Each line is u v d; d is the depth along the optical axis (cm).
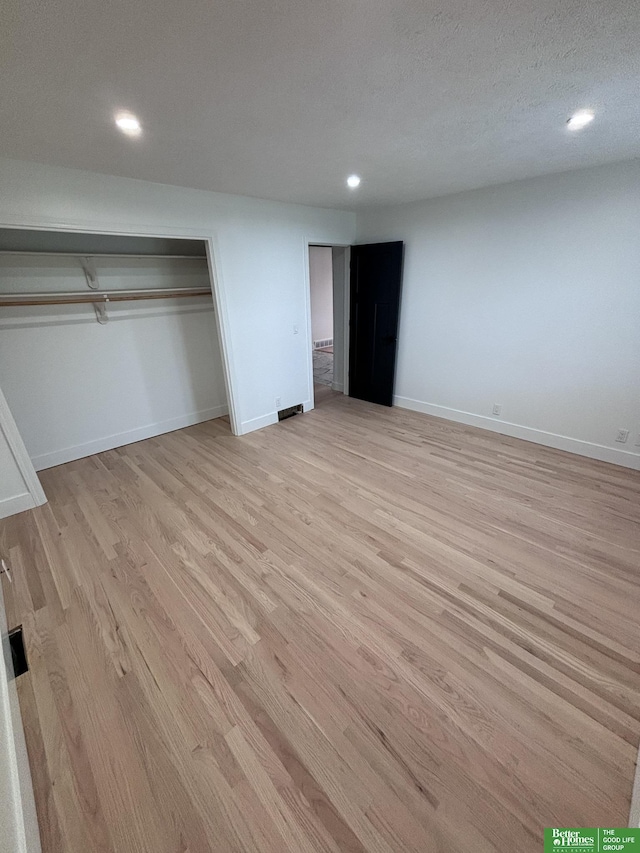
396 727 133
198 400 444
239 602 188
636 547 218
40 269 313
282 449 363
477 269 358
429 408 448
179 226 299
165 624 177
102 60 122
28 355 315
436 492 281
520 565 207
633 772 119
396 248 405
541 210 303
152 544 232
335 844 106
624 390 297
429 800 114
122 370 373
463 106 164
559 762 122
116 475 321
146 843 108
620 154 238
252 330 381
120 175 256
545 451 343
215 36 112
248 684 149
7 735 108
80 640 170
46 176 231
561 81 144
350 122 178
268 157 225
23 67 123
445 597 187
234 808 114
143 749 129
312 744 129
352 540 231
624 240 271
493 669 152
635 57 127
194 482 306
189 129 180
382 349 463
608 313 291
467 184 311
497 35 115
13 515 266
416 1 99
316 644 165
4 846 81
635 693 142
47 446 337
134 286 371
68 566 216
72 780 122
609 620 172
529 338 342
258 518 255
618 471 304
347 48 121
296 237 390
